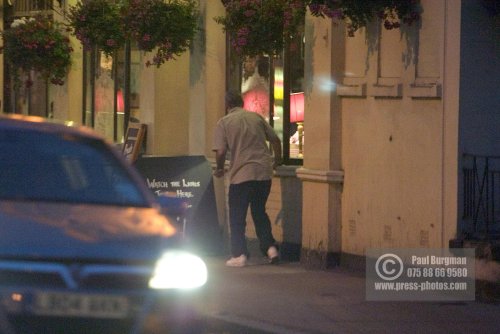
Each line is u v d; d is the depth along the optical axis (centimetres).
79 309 1566
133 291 1600
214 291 2855
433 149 2880
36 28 4725
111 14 4122
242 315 2528
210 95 3891
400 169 2994
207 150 3894
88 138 2011
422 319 2506
